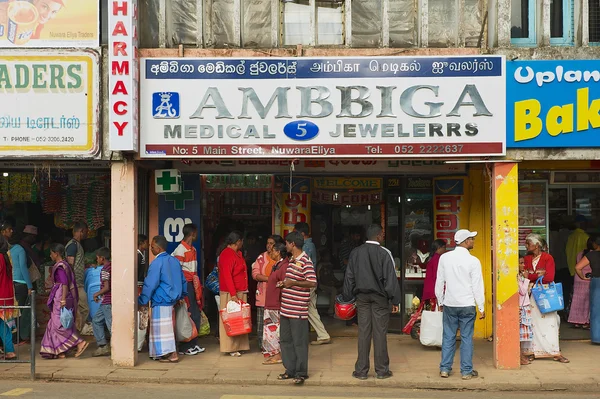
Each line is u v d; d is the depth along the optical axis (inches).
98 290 358.6
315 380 311.3
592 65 325.1
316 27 349.1
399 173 411.2
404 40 345.4
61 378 315.9
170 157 331.3
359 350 313.7
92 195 432.1
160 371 323.9
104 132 330.3
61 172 421.7
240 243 362.6
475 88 327.3
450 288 312.0
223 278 356.8
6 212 432.8
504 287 327.0
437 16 344.2
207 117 331.9
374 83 330.0
